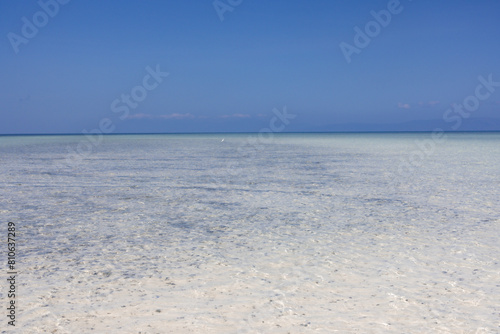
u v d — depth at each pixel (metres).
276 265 6.05
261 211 10.07
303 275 5.62
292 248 6.92
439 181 14.97
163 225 8.65
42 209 10.27
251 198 11.87
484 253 6.54
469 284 5.24
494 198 11.48
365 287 5.18
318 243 7.22
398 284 5.27
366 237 7.60
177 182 15.10
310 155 29.14
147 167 20.55
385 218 9.20
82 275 5.66
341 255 6.51
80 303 4.73
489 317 4.32
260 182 15.06
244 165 21.55
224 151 34.75
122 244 7.22
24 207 10.52
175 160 24.83
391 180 15.40
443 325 4.16
